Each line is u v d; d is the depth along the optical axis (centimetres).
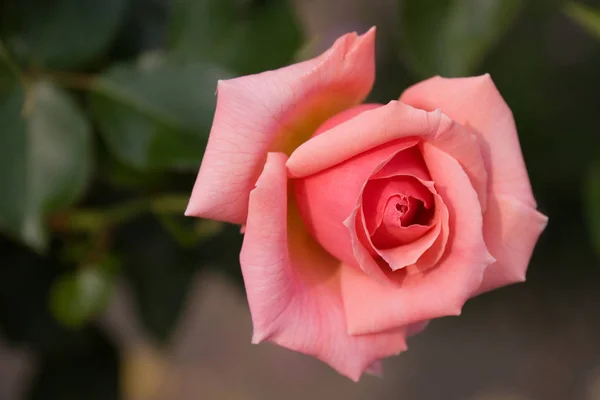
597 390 101
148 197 47
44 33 43
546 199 96
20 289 50
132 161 43
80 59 43
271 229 35
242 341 102
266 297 35
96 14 43
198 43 44
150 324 51
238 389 100
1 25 43
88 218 46
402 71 90
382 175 35
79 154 42
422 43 46
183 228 47
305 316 37
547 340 104
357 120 35
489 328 104
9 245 49
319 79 36
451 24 45
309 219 37
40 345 50
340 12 94
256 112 36
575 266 99
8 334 50
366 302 37
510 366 104
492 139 37
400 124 35
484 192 36
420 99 37
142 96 43
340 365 37
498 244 37
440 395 104
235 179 36
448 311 36
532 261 100
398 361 105
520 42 91
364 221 35
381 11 94
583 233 96
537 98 93
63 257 47
